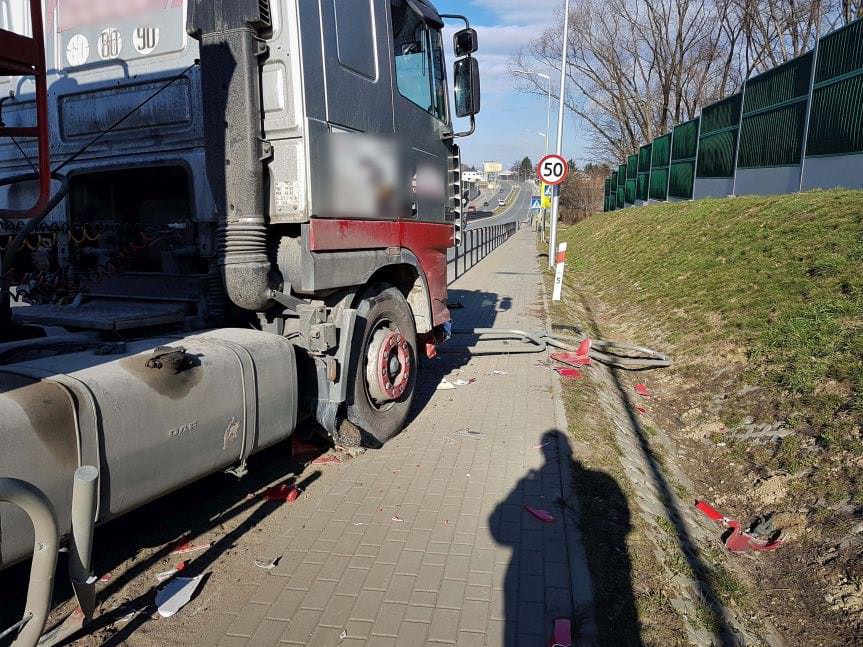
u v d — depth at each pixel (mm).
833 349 5805
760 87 15219
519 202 106625
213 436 3170
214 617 3100
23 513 2254
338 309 4445
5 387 2502
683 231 13852
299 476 4730
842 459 4418
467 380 7422
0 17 3887
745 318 7664
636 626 3053
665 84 38781
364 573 3463
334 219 4129
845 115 11398
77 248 4316
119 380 2736
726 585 3639
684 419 6414
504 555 3629
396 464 4941
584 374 7523
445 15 6227
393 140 5012
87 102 4262
